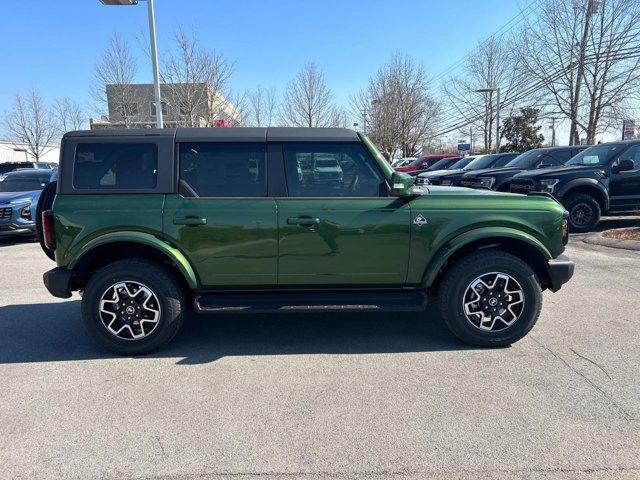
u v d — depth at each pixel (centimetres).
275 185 418
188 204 412
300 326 496
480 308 425
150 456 278
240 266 418
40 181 1192
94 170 415
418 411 321
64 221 407
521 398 336
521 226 421
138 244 418
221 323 509
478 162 1614
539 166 1206
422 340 451
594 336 451
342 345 442
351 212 415
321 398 342
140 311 417
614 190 1031
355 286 433
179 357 419
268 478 258
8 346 448
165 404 336
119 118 2356
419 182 659
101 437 296
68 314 545
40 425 311
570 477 254
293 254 418
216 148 419
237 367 397
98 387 363
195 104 2095
